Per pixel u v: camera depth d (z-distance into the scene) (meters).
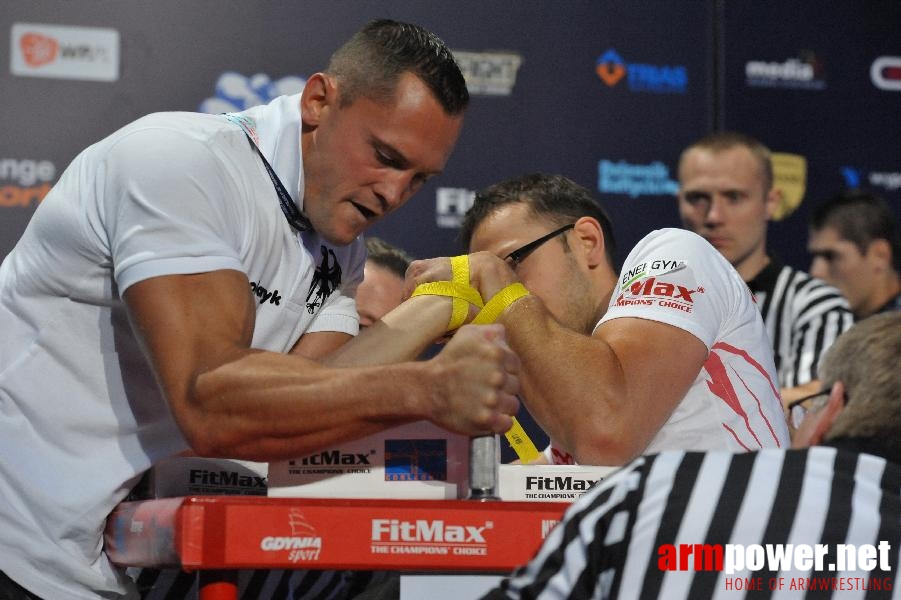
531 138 5.68
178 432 2.51
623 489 1.92
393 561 2.01
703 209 5.72
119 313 2.47
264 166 2.55
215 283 2.25
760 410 3.00
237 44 5.41
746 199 5.68
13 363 2.49
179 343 2.20
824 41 6.00
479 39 5.64
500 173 5.66
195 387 2.16
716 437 2.92
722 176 5.68
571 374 2.76
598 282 3.40
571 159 5.71
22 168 5.23
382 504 2.01
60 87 5.27
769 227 5.98
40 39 5.25
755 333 3.07
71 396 2.46
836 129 6.01
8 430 2.46
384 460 2.21
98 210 2.39
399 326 2.66
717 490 1.88
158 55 5.34
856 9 6.03
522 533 2.06
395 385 2.08
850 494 1.87
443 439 2.22
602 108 5.75
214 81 5.39
